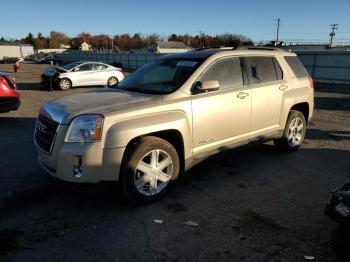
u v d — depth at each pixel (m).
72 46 137.12
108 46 126.56
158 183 4.29
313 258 3.15
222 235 3.54
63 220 3.80
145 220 3.82
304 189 4.71
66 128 3.80
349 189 2.82
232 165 5.66
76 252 3.23
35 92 16.33
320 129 8.41
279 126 5.86
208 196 4.46
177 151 4.46
